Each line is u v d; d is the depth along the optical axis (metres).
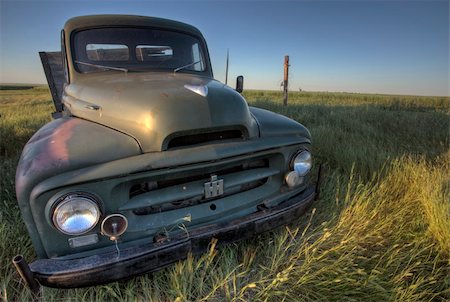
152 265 1.56
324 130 5.07
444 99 16.27
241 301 1.72
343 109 8.65
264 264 2.04
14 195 2.85
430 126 5.89
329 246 2.11
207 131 1.84
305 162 2.22
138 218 1.66
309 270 1.85
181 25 3.25
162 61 3.06
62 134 1.79
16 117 7.54
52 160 1.49
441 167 3.53
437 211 2.32
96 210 1.48
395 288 1.75
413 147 4.63
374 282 1.77
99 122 1.98
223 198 1.96
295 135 2.24
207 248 1.72
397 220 2.46
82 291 1.72
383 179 3.18
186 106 1.79
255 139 2.04
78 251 1.53
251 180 2.00
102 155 1.58
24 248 2.00
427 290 1.85
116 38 2.86
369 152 3.91
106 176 1.50
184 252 1.64
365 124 6.23
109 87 2.17
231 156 1.84
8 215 2.45
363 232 2.26
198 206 1.85
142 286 1.77
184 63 3.18
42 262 1.47
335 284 1.81
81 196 1.44
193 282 1.81
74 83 2.64
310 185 2.41
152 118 1.71
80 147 1.61
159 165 1.62
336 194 2.69
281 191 2.18
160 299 1.71
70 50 2.73
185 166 1.70
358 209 2.40
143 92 1.94
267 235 2.30
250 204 2.02
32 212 1.44
